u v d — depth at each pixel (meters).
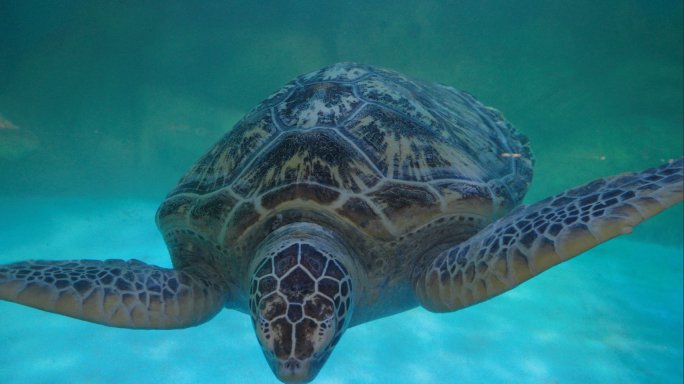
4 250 1.58
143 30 3.09
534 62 2.76
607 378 1.03
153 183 2.82
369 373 0.96
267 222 0.77
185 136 3.01
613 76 2.71
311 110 0.89
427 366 1.00
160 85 3.12
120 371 0.93
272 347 0.60
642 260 2.01
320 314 0.62
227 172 0.87
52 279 0.70
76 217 2.04
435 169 0.84
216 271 0.84
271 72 3.10
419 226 0.78
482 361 1.04
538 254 0.62
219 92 3.13
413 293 0.81
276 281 0.65
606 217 0.60
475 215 0.83
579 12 2.64
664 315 1.42
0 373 0.90
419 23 2.86
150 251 1.69
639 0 2.54
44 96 2.75
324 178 0.77
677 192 0.58
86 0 2.90
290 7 3.02
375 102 0.92
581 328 1.25
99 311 0.68
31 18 2.71
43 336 1.02
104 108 3.00
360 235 0.75
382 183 0.79
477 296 0.67
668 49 2.63
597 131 2.59
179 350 1.00
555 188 2.45
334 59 3.04
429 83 1.26
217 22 3.09
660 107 2.60
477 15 2.78
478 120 1.16
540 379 0.99
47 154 2.55
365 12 2.93
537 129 2.74
